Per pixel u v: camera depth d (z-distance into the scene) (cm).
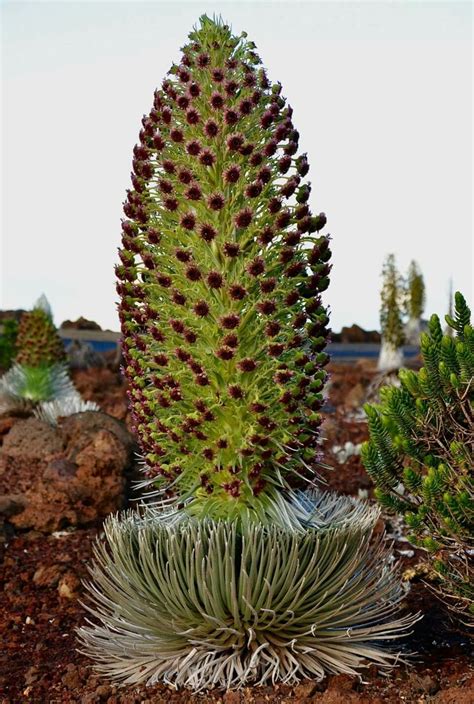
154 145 168
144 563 161
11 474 311
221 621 159
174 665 165
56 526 265
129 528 170
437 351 162
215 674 158
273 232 161
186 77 168
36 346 466
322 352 169
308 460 169
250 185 160
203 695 157
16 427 338
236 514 164
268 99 169
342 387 654
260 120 166
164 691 160
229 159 166
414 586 213
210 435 167
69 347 763
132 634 171
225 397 164
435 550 161
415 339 894
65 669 176
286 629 163
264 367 164
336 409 551
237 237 166
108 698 160
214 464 165
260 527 159
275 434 166
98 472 280
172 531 162
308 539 159
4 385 465
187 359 161
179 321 160
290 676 159
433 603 201
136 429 181
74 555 245
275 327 160
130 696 158
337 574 162
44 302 475
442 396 163
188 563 156
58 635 196
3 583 228
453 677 160
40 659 183
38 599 217
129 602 167
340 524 168
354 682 156
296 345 163
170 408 169
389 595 181
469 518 156
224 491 168
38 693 166
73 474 281
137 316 170
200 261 165
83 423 327
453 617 180
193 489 169
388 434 168
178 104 165
